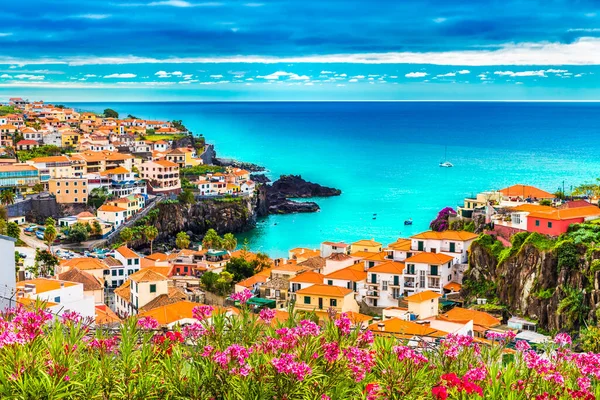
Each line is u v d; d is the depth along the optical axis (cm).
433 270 12194
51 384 2211
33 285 8331
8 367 2280
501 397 2450
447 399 2500
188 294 12400
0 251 4578
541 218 11944
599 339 6425
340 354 2578
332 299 10831
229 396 2394
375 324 8162
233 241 19575
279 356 2450
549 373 2575
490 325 9725
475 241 12669
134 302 11319
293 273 13025
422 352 2994
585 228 11531
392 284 12144
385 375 2545
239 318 2942
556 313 10650
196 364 2559
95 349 2628
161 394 2470
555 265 11188
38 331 2467
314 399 2412
